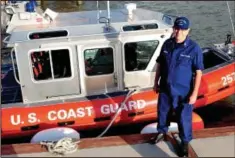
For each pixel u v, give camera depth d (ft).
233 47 29.60
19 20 23.15
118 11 25.38
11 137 22.26
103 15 24.66
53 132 19.86
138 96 22.95
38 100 22.61
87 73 22.45
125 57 22.47
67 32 21.89
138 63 22.80
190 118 14.83
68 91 22.72
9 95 24.62
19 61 21.48
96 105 22.53
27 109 22.16
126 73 22.89
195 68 13.94
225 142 16.07
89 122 22.58
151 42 22.38
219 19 54.08
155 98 22.98
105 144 16.30
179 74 13.97
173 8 62.23
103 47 21.95
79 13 25.38
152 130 19.26
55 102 22.50
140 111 22.88
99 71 22.56
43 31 21.83
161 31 22.18
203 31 48.65
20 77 21.88
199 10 59.88
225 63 26.13
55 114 22.20
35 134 21.16
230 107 27.99
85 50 21.84
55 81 22.26
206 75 24.77
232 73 25.59
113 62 22.48
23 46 21.13
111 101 22.72
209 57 29.09
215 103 27.99
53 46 21.39
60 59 21.86
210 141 16.17
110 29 22.16
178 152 15.28
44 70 21.91
